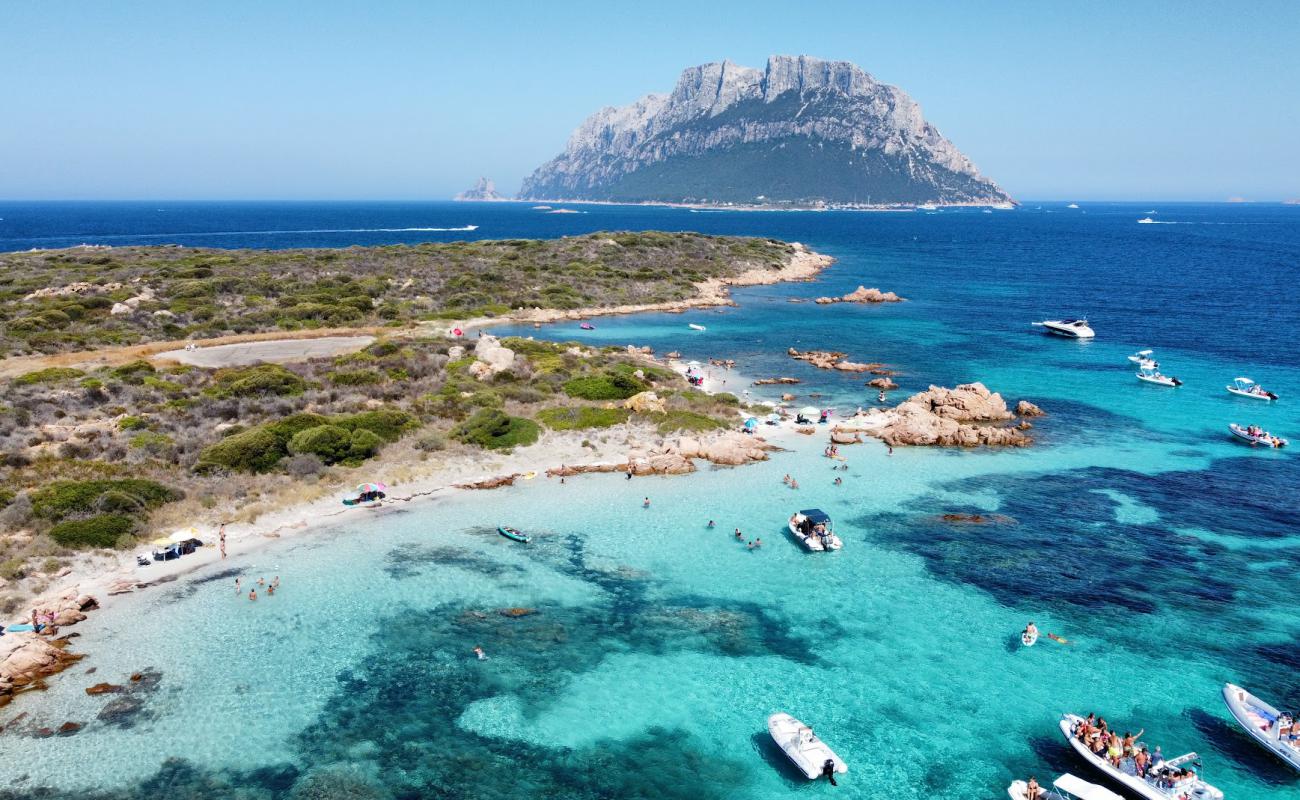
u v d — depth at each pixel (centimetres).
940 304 15188
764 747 3362
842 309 14638
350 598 4466
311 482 5897
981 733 3444
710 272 17962
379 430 6619
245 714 3481
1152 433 7519
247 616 4250
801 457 6844
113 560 4731
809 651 4034
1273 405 8425
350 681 3738
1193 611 4366
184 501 5400
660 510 5741
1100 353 10912
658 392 8138
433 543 5172
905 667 3900
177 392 7444
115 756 3198
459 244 19262
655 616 4350
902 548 5153
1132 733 3425
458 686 3725
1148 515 5638
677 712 3578
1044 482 6294
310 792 3053
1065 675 3825
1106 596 4538
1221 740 3394
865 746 3369
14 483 5216
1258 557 4984
